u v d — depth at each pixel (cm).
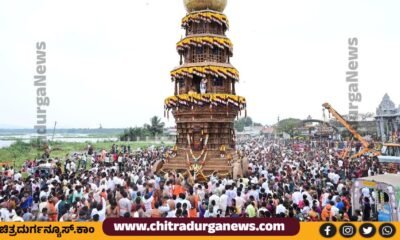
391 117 5569
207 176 2969
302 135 10306
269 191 2027
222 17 3412
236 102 3216
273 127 13638
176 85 3491
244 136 14738
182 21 3503
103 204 1633
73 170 3297
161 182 2267
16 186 2134
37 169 3134
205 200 1833
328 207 1588
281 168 3222
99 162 3934
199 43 3300
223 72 3241
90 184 2047
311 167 3212
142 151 5503
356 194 1831
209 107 3148
